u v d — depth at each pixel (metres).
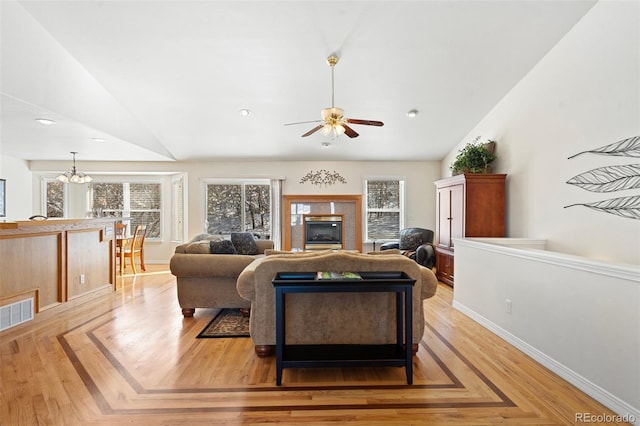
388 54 3.85
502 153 4.86
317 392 2.21
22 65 3.31
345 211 7.22
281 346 2.29
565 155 3.63
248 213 7.45
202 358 2.72
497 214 4.78
